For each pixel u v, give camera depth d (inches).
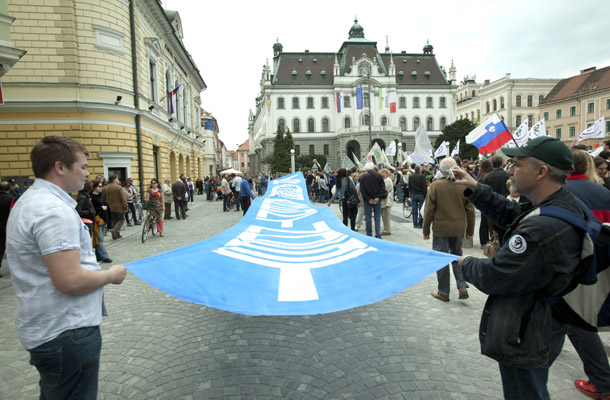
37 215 64.0
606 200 113.0
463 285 185.0
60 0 549.0
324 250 142.8
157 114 802.8
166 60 927.0
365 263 117.0
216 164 3117.6
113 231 389.1
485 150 354.6
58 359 66.2
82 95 569.0
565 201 65.9
